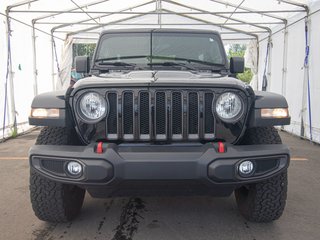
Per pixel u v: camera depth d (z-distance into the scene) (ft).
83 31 48.32
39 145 10.03
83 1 36.24
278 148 9.76
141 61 13.80
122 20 47.32
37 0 31.19
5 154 23.70
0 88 29.17
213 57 14.05
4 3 29.58
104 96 9.73
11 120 31.42
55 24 42.14
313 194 15.03
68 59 48.91
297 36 32.65
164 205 13.67
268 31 42.24
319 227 11.60
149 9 45.83
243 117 9.97
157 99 9.73
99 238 10.80
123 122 9.77
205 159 9.17
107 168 9.12
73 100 9.93
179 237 10.85
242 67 13.66
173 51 14.01
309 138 29.66
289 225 11.75
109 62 13.87
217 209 13.21
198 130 9.80
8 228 11.52
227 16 42.14
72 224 11.84
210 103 9.87
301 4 29.71
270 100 10.14
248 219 11.94
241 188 12.50
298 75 32.24
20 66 33.42
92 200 14.25
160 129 9.79
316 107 28.25
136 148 9.59
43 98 10.16
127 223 11.94
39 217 11.35
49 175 9.66
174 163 9.10
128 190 9.78
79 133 10.02
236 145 9.91
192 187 9.64
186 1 39.70
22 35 34.12
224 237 10.84
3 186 16.16
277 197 10.77
